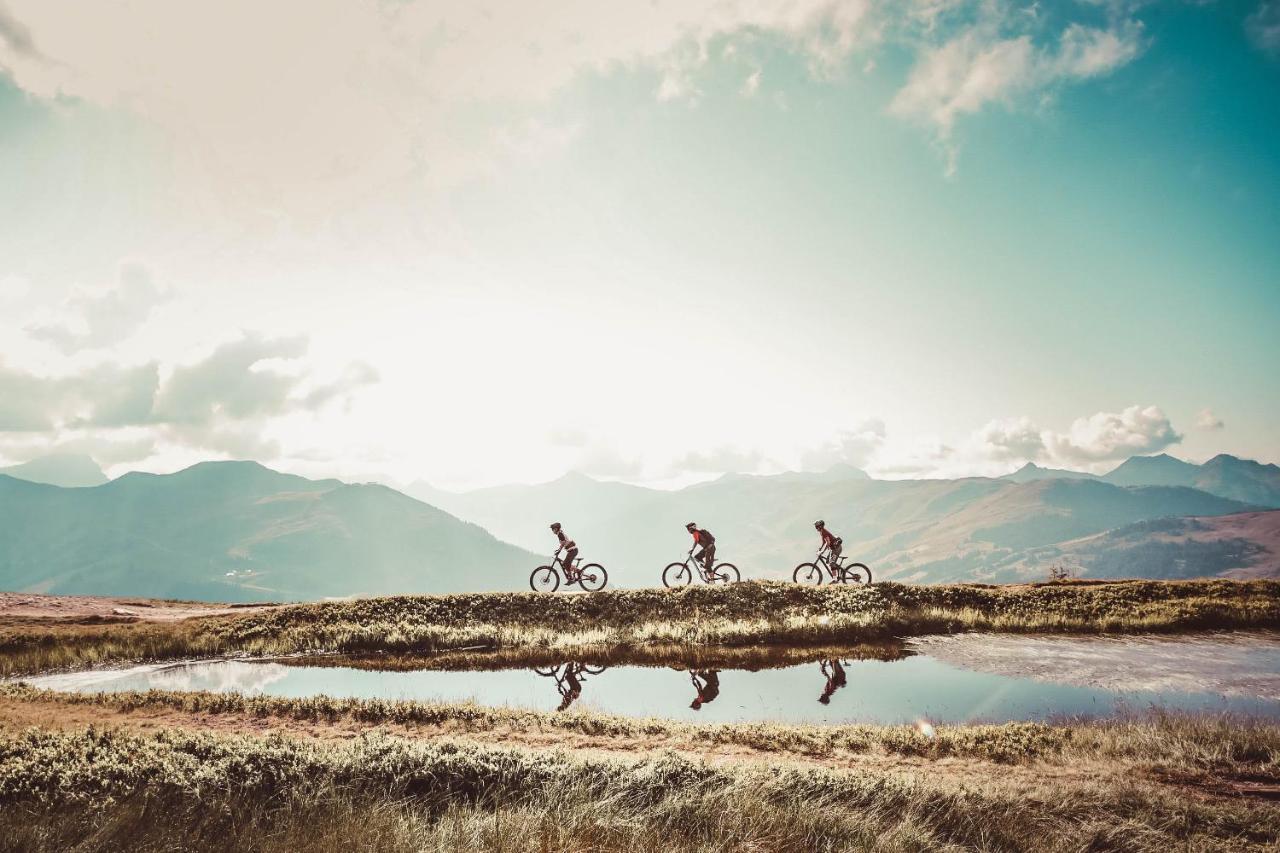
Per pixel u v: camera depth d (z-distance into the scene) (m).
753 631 27.48
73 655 23.70
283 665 23.97
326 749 11.48
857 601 30.50
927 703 18.45
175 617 29.83
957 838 9.20
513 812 9.24
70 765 10.17
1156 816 9.88
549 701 19.02
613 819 9.02
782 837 8.78
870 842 8.73
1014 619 29.03
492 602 30.39
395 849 7.85
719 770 10.97
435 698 19.17
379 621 28.14
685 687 20.64
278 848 7.92
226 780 9.95
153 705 15.82
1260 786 11.58
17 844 7.67
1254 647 24.94
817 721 16.73
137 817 8.62
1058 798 10.45
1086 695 19.08
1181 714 16.30
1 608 29.77
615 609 30.03
